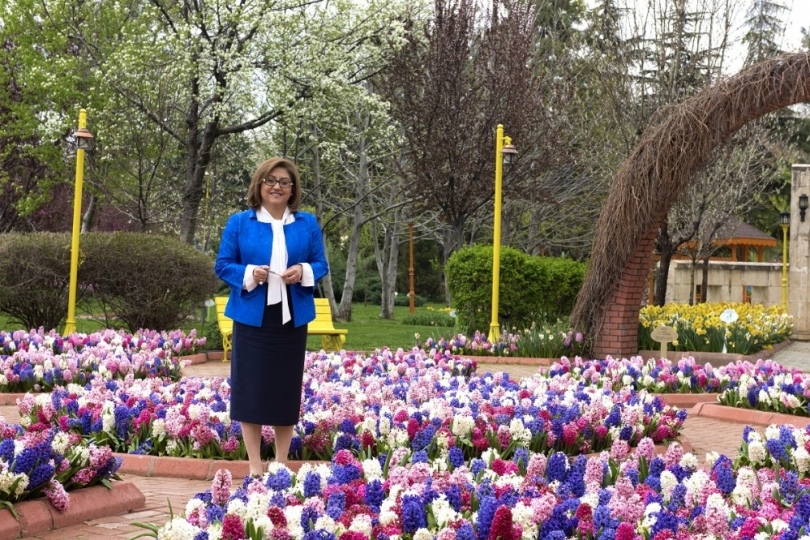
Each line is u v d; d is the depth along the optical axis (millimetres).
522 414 7277
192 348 15758
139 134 23344
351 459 5273
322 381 9727
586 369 11172
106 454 5238
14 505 4703
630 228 14250
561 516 3957
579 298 15297
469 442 6398
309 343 19172
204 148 22953
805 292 25922
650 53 22844
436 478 4766
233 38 22328
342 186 33000
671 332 12297
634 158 14062
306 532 3846
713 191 21703
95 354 11609
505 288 17703
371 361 11539
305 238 5812
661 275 22156
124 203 25641
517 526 3814
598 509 3951
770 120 25625
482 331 18172
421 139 23375
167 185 27875
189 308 17531
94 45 25609
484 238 37469
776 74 12648
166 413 6820
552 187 29469
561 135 26938
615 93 22953
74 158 28953
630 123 22688
